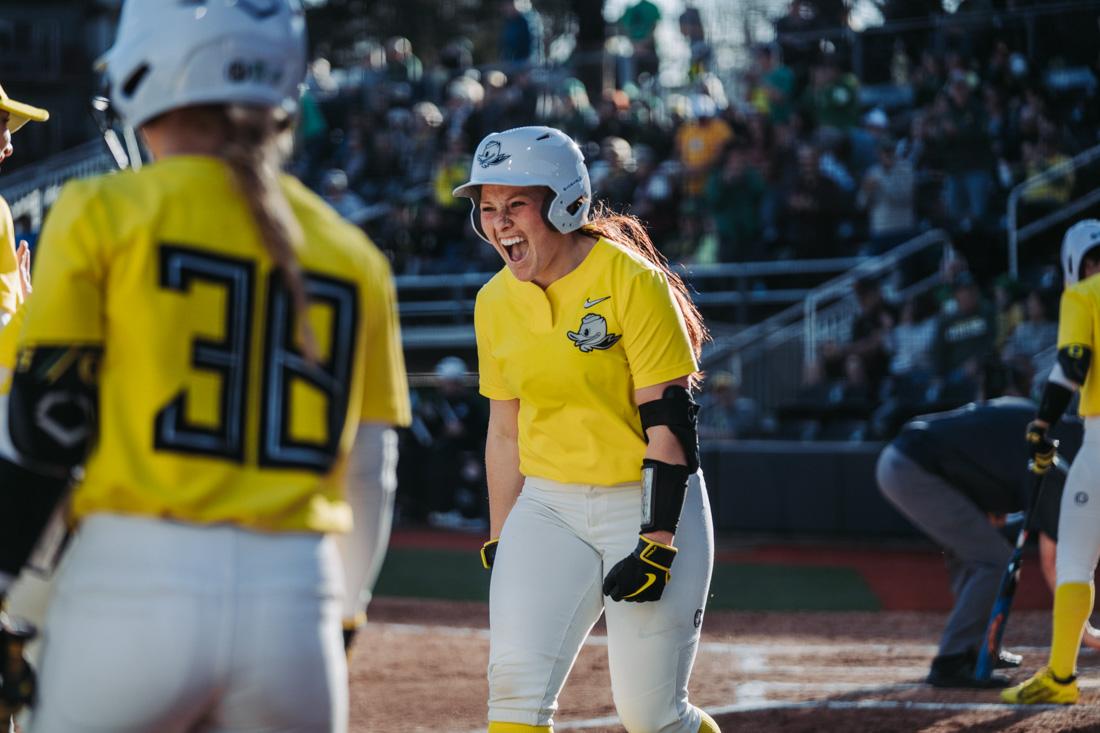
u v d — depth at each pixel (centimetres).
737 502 3447
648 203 4241
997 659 1619
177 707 549
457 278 4447
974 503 1620
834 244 4091
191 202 570
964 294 3500
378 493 640
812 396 3653
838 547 3288
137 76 594
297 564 571
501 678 938
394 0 7681
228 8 588
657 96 4709
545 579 942
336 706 587
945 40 4053
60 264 547
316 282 596
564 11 7100
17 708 578
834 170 4078
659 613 924
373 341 629
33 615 791
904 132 4191
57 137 5291
